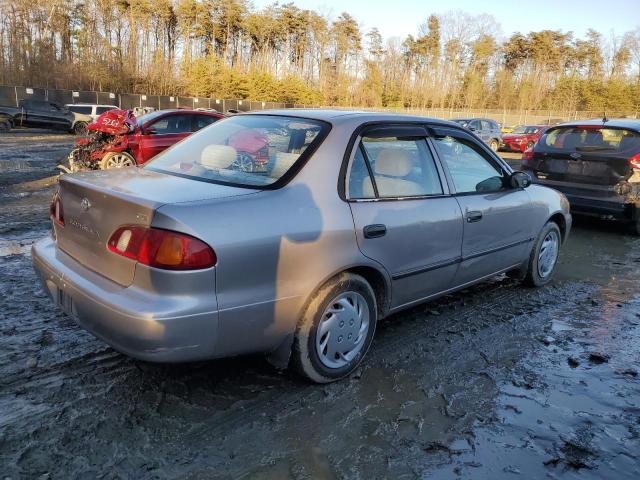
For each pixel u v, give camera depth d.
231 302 2.64
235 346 2.75
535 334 4.16
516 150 25.20
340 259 3.06
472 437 2.81
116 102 38.75
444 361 3.63
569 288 5.33
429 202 3.68
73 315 2.88
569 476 2.55
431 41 83.44
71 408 2.87
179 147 3.75
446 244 3.82
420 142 3.81
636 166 7.23
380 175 3.43
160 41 74.00
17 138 22.95
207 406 2.95
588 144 7.69
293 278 2.87
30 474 2.37
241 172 3.14
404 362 3.59
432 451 2.69
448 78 80.88
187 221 2.53
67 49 54.62
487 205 4.20
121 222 2.66
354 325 3.29
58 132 27.91
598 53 85.19
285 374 3.32
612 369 3.64
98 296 2.63
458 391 3.26
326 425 2.84
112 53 54.50
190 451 2.57
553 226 5.25
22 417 2.77
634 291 5.33
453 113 64.81
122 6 66.25
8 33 49.75
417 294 3.75
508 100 77.81
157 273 2.50
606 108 69.50
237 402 3.00
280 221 2.81
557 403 3.19
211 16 80.06
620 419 3.05
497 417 3.01
